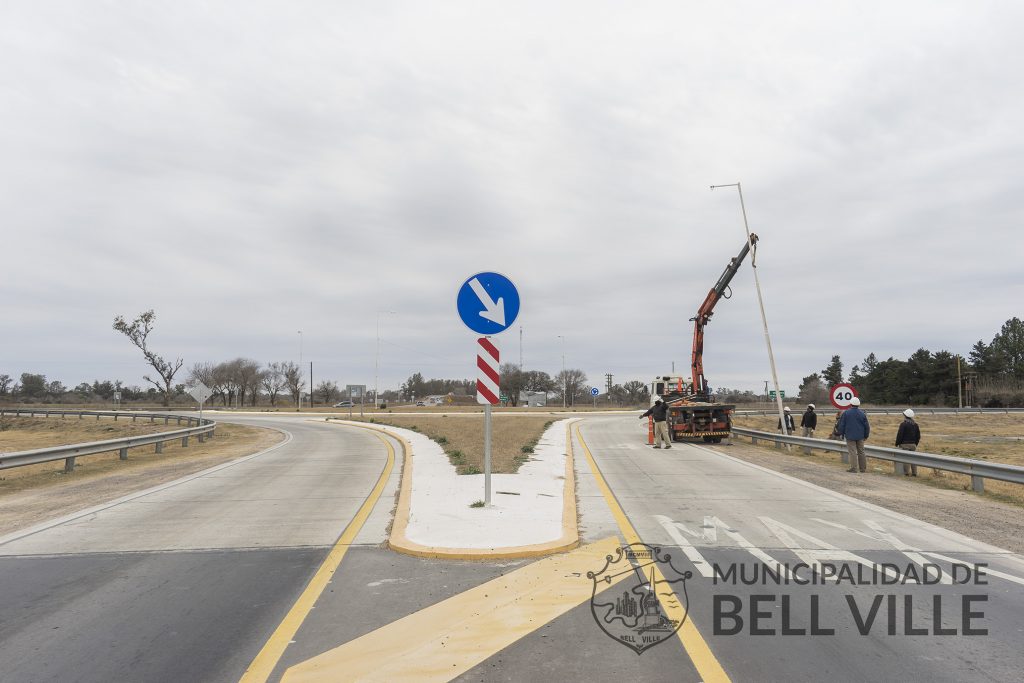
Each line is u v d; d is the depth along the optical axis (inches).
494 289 348.5
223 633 187.2
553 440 880.3
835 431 652.7
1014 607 208.4
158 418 2193.7
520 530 299.7
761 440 1025.5
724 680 154.6
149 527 336.2
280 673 159.6
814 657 168.6
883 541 296.8
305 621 195.8
